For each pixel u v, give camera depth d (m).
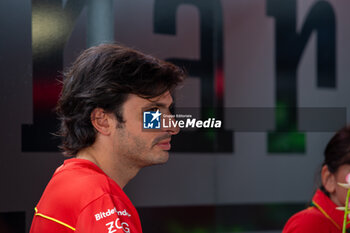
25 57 6.89
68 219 1.98
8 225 6.68
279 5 9.69
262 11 9.54
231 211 9.24
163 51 8.52
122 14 8.04
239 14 9.32
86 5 7.51
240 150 9.36
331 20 10.06
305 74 9.84
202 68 8.90
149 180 8.45
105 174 2.23
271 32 9.60
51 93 7.01
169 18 8.61
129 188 8.27
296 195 9.84
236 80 9.27
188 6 8.83
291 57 9.74
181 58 8.70
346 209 2.23
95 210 1.91
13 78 6.81
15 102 6.80
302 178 9.89
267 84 9.54
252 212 9.44
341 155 3.28
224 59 9.16
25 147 6.82
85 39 7.47
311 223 3.25
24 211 6.79
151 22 8.41
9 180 6.71
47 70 7.02
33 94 6.91
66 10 7.30
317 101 9.92
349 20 10.23
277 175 9.69
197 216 8.86
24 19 6.94
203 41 8.95
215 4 9.12
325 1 10.02
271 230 9.59
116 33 7.91
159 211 8.49
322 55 9.98
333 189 3.38
